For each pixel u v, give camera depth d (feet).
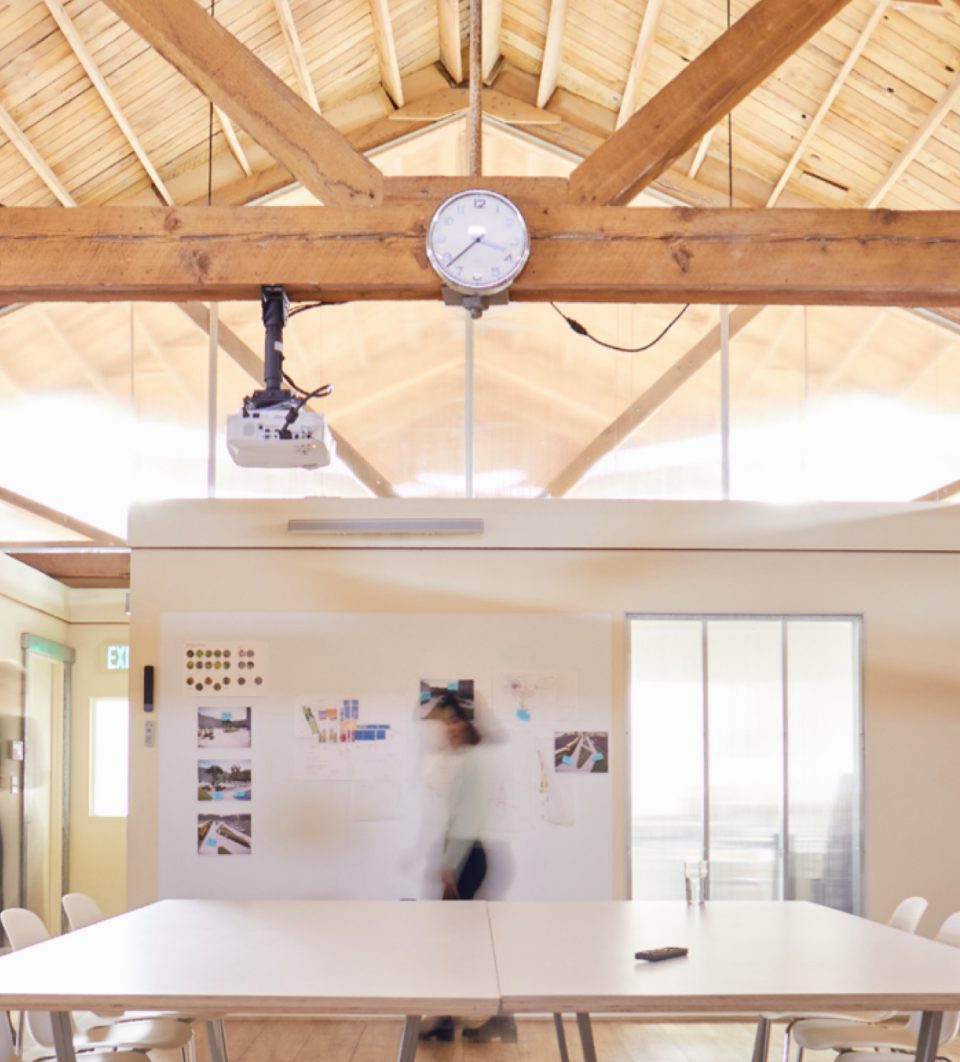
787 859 25.03
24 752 30.12
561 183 17.02
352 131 27.61
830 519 25.62
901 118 24.25
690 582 25.36
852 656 25.61
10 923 15.20
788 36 17.01
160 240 16.88
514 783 24.81
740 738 25.25
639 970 11.66
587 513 25.32
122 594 33.78
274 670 24.91
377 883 24.54
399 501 25.36
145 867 24.53
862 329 27.17
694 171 27.30
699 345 26.94
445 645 25.03
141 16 16.70
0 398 27.30
